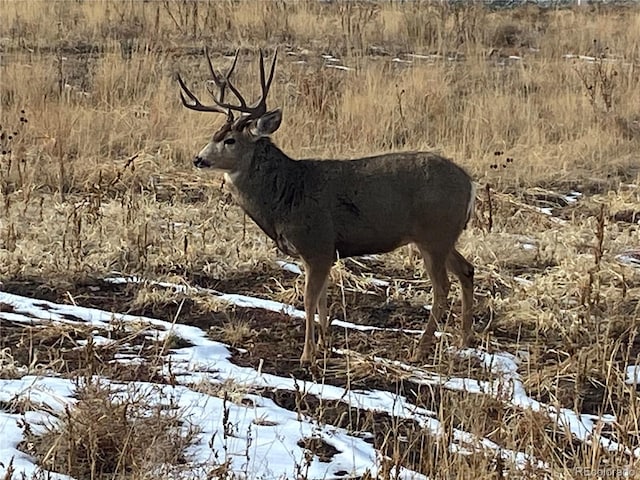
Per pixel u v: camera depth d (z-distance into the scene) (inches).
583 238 352.8
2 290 287.6
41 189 378.0
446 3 758.5
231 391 223.1
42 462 183.6
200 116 457.1
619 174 450.3
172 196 383.6
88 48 609.3
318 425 210.4
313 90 489.4
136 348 249.4
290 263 322.7
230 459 182.7
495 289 304.2
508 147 465.1
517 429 201.3
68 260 300.4
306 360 248.5
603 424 211.9
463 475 180.5
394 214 256.8
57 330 254.5
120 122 445.7
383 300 297.6
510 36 729.6
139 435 189.9
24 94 470.9
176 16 690.2
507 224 368.5
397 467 179.8
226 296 291.0
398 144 459.2
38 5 671.8
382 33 695.7
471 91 540.7
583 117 499.2
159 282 295.9
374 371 244.5
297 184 258.8
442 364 246.5
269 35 675.4
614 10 860.6
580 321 270.8
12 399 210.1
